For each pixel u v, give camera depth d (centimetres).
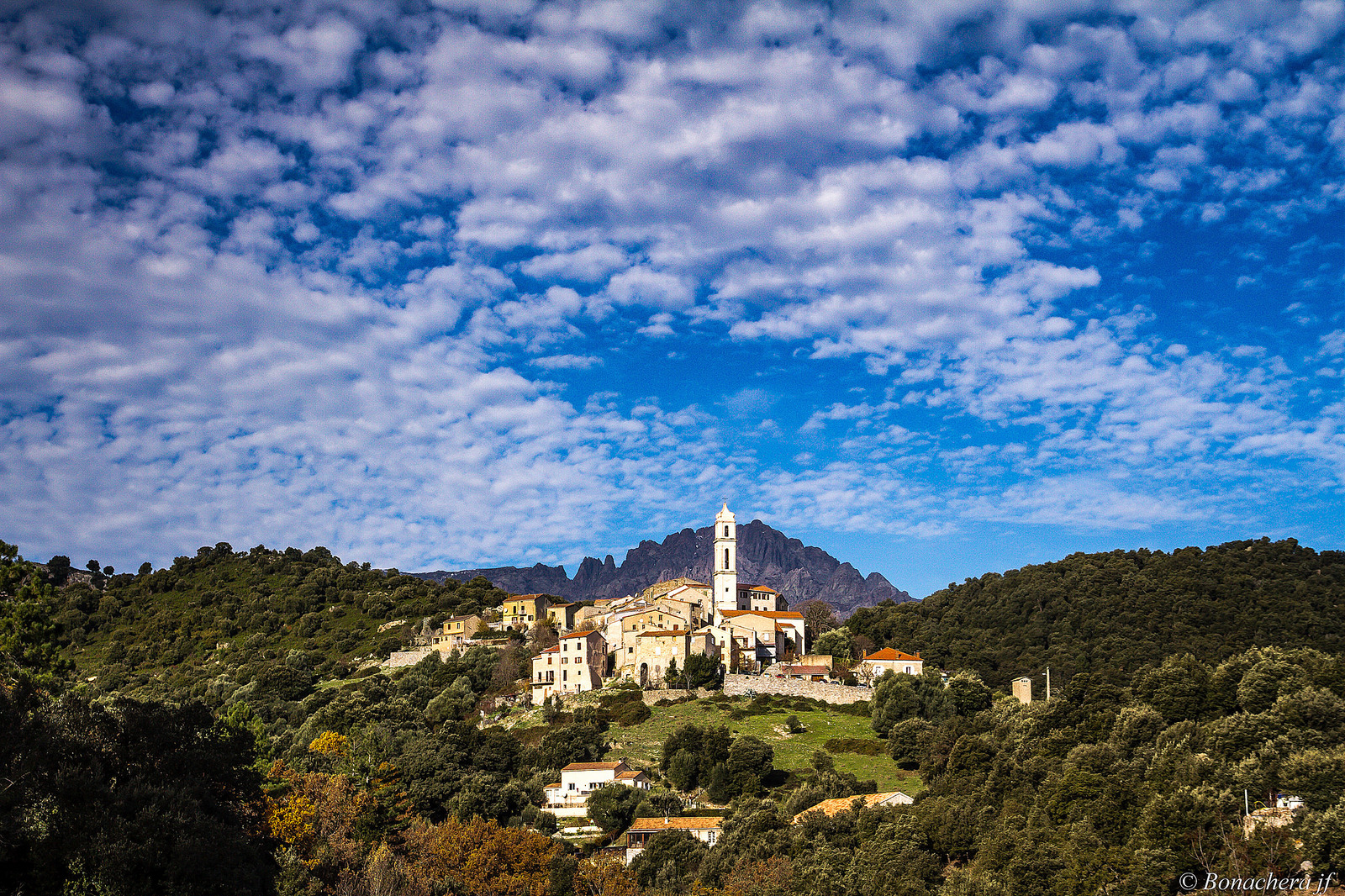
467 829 12788
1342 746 10856
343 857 11212
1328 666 13362
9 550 9675
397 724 18562
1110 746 12538
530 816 15488
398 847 12588
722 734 17550
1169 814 10106
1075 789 11450
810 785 15850
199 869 7056
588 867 12438
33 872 6806
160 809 7294
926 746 16700
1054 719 14800
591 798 15800
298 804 11362
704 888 11938
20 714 7369
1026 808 12106
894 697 19125
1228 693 13500
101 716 7806
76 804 7069
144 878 6900
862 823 12875
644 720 19988
